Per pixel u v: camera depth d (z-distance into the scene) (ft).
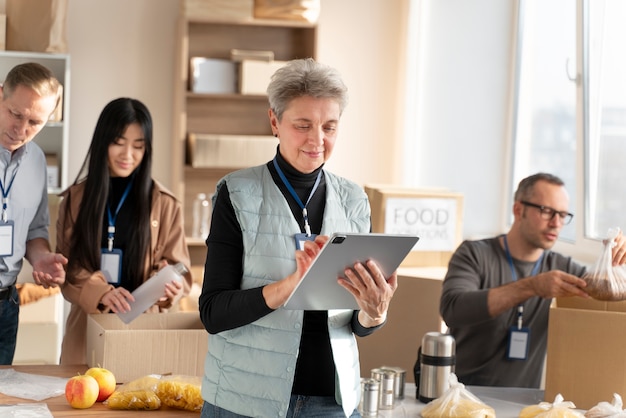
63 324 18.71
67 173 18.61
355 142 20.57
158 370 9.52
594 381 9.42
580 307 10.12
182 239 12.24
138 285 11.82
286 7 18.69
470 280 11.59
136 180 11.81
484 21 18.62
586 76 15.46
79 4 18.90
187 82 19.13
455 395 8.87
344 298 6.77
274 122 7.28
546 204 11.49
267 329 6.97
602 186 15.16
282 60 19.77
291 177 7.24
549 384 9.57
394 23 20.48
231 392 7.05
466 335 11.41
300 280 6.39
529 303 11.36
